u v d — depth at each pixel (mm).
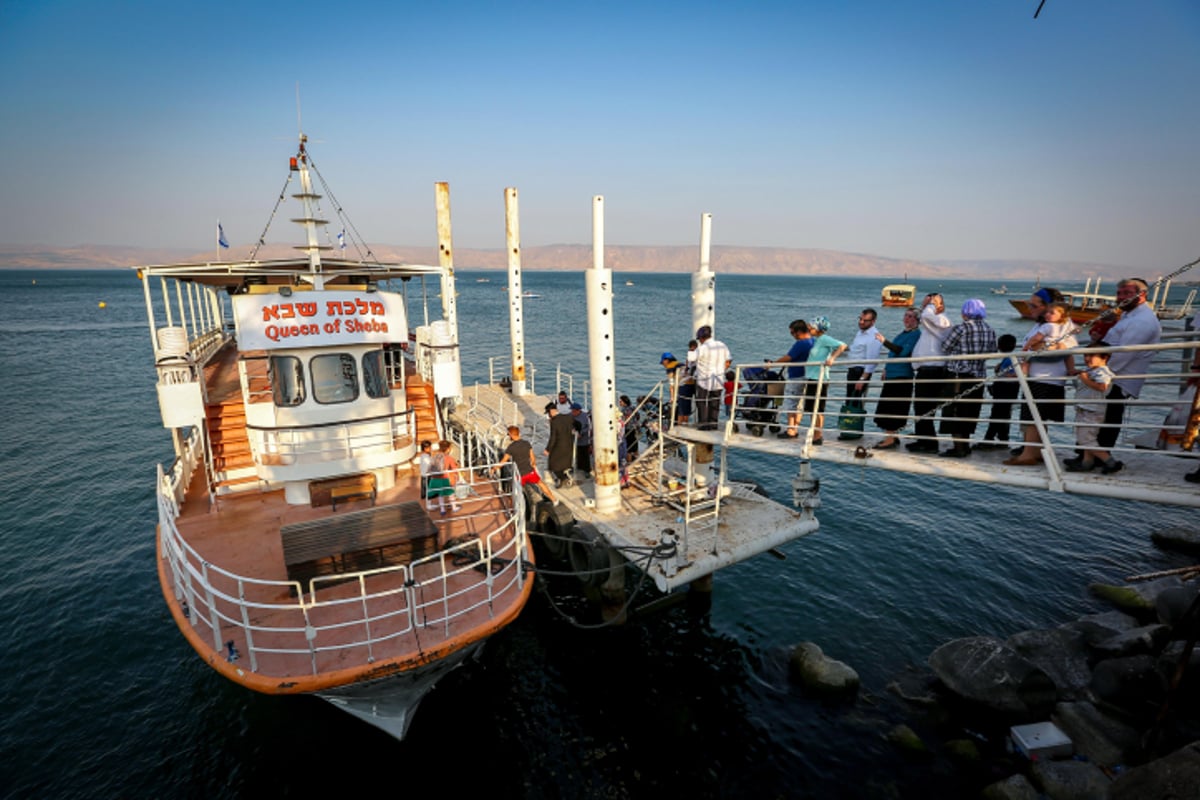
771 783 9445
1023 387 7434
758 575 15383
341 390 11648
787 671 11930
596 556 12070
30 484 21672
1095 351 6645
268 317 11086
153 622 13633
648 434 15188
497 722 10656
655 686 11617
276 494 12305
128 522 18688
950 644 11477
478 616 8539
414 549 9227
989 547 16844
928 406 9148
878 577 15281
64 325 72875
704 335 11820
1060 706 10367
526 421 18844
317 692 7879
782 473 22906
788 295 154500
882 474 22781
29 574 15633
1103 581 15094
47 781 9523
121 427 28875
